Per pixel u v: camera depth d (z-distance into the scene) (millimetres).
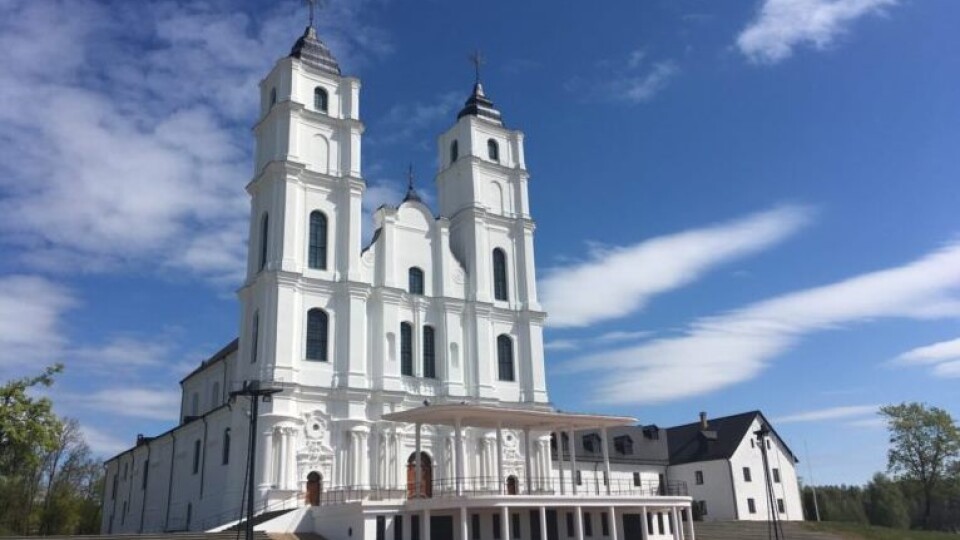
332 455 48969
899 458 84062
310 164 54594
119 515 74188
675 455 84312
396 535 40875
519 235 64438
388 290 54750
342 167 55750
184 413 79500
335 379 50812
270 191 53625
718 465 79125
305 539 41344
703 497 79688
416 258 58469
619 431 82750
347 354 51531
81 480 93688
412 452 52656
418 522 41875
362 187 55656
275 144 54000
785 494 81812
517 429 54906
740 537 57812
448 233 61031
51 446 42531
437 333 57562
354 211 54875
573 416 48438
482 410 44375
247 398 48594
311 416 48875
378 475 50406
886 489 98875
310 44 58156
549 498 42875
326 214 54281
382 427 51250
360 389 50812
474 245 61125
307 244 52594
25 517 79938
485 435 55750
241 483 47188
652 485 80500
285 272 49969
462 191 63844
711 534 58938
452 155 66750
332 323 52000
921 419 83125
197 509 53750
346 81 57844
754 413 82688
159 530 61188
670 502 49000
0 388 41156
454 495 43062
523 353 61375
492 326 60250
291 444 47281
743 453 79688
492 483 54656
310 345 50906
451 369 56844
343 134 56594
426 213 60031
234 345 66812
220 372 69875
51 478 86562
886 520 96000
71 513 85438
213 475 52062
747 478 78938
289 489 46250
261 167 55875
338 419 49906
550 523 46250
